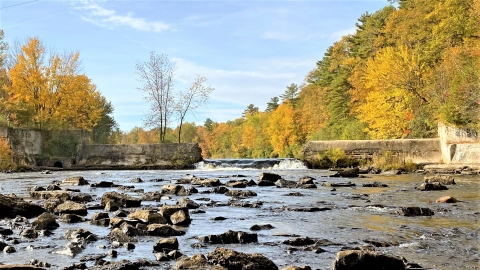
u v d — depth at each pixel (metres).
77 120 47.16
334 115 61.12
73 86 43.94
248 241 7.67
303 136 73.38
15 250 6.89
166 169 35.09
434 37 42.03
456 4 39.00
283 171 31.12
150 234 8.23
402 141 32.47
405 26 47.81
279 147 75.50
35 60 42.22
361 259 5.67
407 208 10.83
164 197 14.39
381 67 41.22
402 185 19.08
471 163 27.77
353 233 8.49
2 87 42.25
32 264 6.00
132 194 15.30
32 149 35.19
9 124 35.81
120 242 7.42
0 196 10.50
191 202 12.35
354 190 17.02
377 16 64.56
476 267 6.03
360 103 53.56
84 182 19.88
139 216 9.49
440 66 36.12
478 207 12.00
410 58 40.50
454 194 15.20
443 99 33.81
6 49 48.59
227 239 7.67
